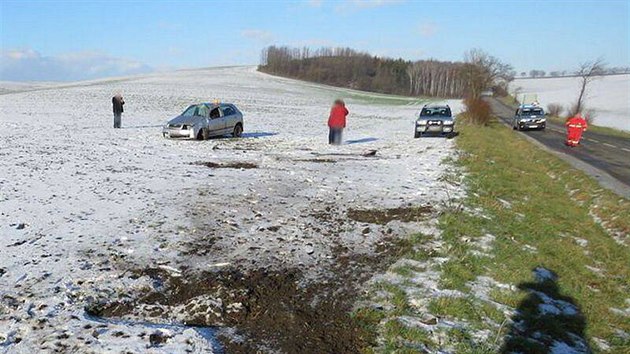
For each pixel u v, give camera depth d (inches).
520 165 548.1
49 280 183.3
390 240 250.1
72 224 250.2
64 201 295.6
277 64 5078.7
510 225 294.2
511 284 205.9
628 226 307.7
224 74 4247.0
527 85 4756.4
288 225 266.7
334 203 320.5
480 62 1480.1
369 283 196.5
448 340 156.1
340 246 238.5
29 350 137.3
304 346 149.3
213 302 172.9
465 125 1111.0
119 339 144.4
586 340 170.2
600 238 297.4
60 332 147.4
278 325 162.1
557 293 204.1
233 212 285.9
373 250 235.5
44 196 305.7
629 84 3474.4
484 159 548.4
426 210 306.7
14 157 450.0
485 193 374.6
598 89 3272.6
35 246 217.0
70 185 340.8
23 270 190.7
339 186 375.9
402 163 513.3
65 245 219.9
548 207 360.8
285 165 479.2
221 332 155.9
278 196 333.7
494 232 274.4
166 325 157.6
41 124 813.9
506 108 2588.6
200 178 386.6
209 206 296.4
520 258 236.8
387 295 185.6
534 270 225.1
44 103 1382.9
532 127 1160.2
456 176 430.0
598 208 360.5
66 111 1143.6
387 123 1366.9
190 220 265.6
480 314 175.6
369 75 4987.7
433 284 198.1
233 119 796.0
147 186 347.3
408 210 306.5
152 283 186.9
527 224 303.9
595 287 222.5
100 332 148.2
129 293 179.3
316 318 167.5
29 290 174.6
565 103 2497.5
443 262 221.3
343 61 5073.8
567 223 322.3
